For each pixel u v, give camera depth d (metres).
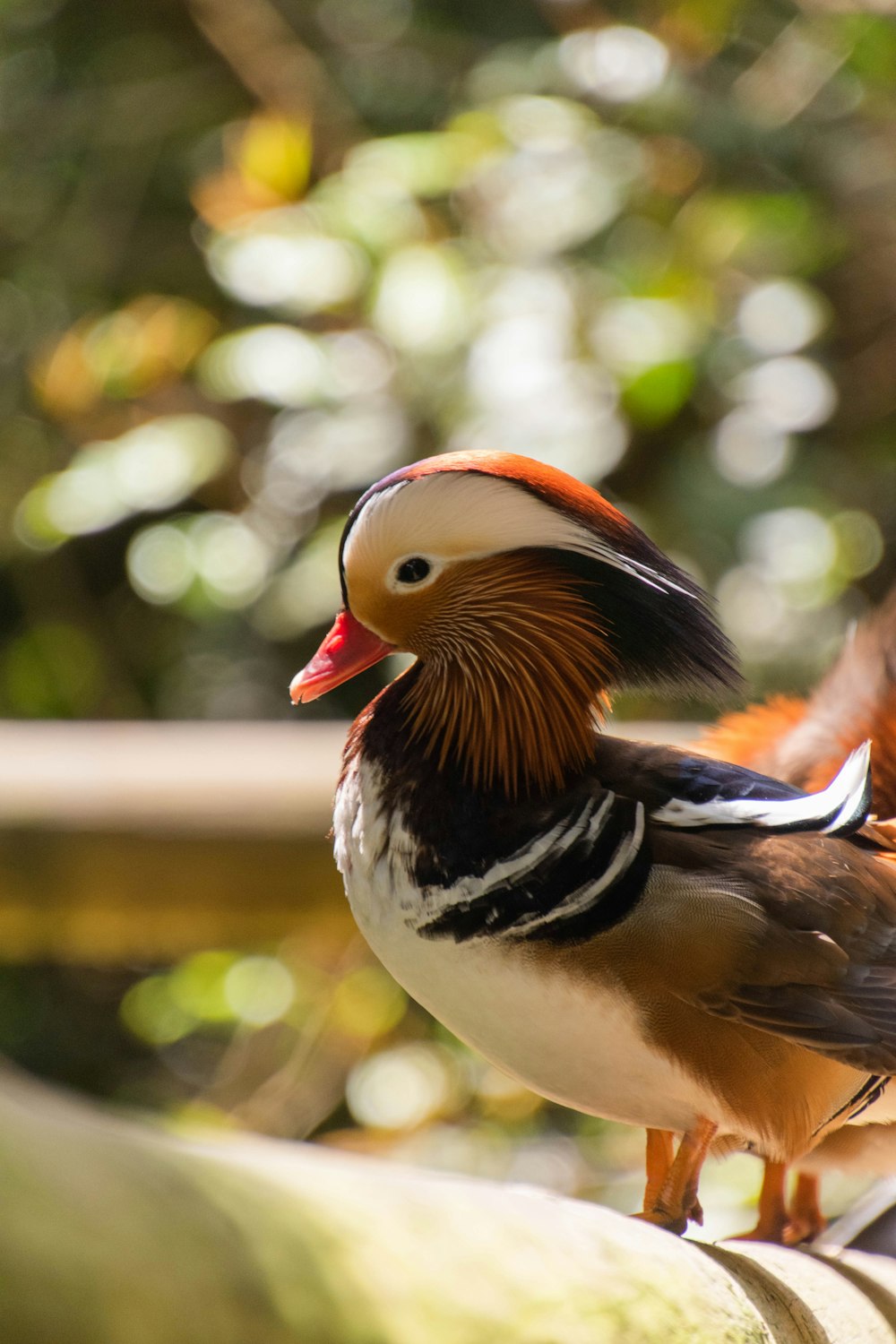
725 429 6.01
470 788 4.78
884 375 6.81
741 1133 4.78
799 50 7.09
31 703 7.68
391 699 4.82
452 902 4.77
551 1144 5.98
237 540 6.36
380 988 5.95
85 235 8.08
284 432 6.30
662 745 4.82
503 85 6.93
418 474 4.80
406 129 7.76
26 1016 8.01
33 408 7.75
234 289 6.07
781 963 4.76
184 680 7.68
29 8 8.72
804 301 6.10
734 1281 4.63
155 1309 3.38
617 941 4.76
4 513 7.61
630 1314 4.58
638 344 5.65
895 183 6.92
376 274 5.99
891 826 4.86
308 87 7.66
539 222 6.09
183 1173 3.75
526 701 4.79
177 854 4.94
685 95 6.57
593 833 4.77
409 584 4.79
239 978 6.11
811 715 4.91
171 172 8.27
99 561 8.00
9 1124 3.45
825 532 5.92
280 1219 3.90
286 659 7.53
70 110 8.41
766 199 6.26
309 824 4.95
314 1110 6.34
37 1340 3.19
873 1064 4.77
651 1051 4.77
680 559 6.01
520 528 4.79
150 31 8.63
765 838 4.79
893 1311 4.73
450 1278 4.38
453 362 5.84
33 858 4.93
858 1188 5.50
